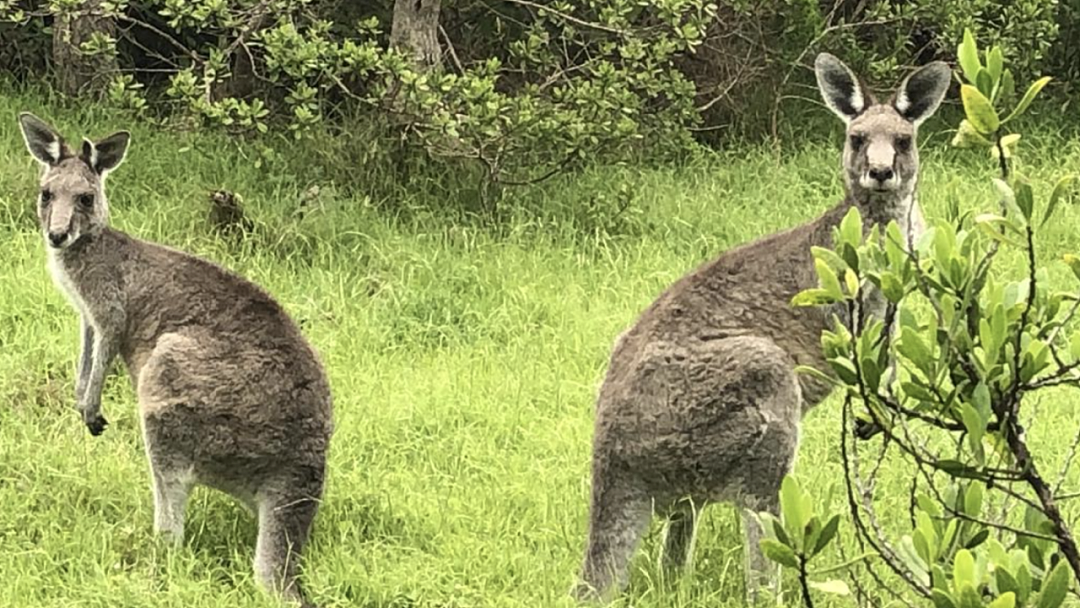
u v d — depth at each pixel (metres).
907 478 6.89
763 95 12.41
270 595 5.92
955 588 3.69
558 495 6.77
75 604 5.82
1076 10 13.05
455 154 10.45
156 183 10.24
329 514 6.57
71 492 6.76
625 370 6.06
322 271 9.22
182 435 6.20
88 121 11.02
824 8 13.22
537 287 9.18
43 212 6.97
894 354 4.59
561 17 11.00
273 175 10.49
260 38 10.55
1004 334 3.87
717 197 10.78
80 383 7.11
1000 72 3.95
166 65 12.72
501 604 5.88
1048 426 7.51
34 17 11.60
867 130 6.66
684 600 5.87
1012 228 3.93
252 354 6.31
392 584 6.01
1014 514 6.30
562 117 10.22
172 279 6.72
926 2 11.83
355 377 8.00
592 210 10.25
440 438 7.41
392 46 10.63
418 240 9.74
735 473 5.88
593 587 5.91
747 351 5.89
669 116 11.16
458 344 8.59
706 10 10.73
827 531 4.04
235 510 6.71
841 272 4.82
